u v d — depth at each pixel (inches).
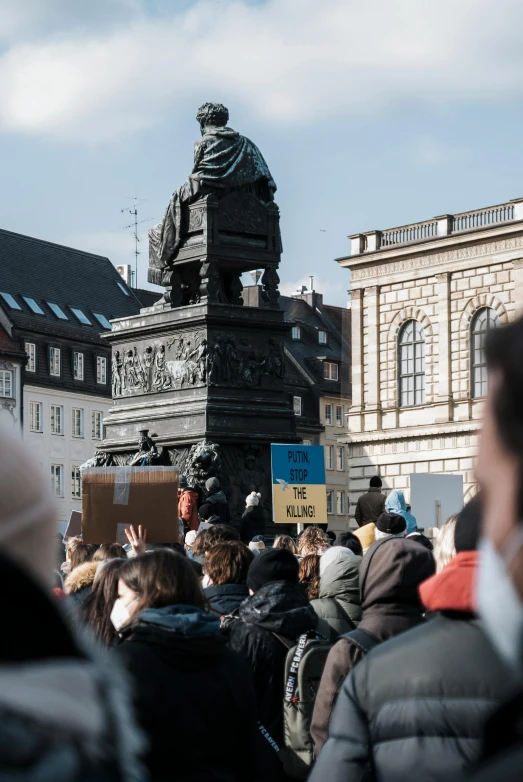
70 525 784.9
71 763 68.3
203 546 432.8
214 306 822.5
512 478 78.1
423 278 2910.9
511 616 80.1
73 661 72.6
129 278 4488.2
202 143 828.0
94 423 3998.5
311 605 345.7
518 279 2746.1
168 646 221.9
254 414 836.0
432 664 142.5
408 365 2942.9
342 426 4365.2
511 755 71.2
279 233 850.1
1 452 79.9
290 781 301.7
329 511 4303.6
